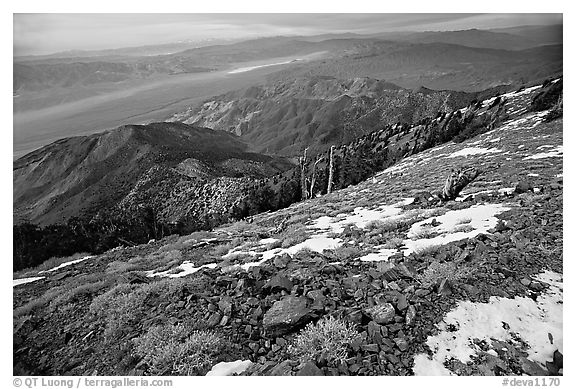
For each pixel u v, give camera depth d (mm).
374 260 11531
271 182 124625
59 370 8703
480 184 22422
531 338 7480
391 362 6777
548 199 14359
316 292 8938
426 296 8328
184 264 15344
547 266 9602
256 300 9391
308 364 6711
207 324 8711
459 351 7047
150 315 9820
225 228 26938
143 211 48219
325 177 73938
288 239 16312
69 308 11469
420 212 17766
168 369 7609
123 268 15852
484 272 9172
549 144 31828
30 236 34781
